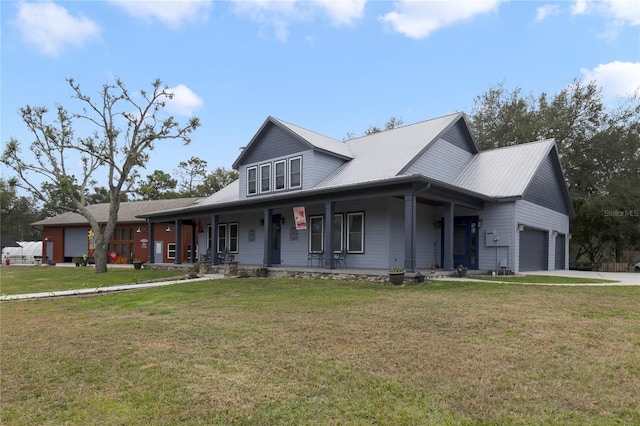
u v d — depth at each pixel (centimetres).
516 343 501
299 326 619
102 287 1331
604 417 313
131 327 660
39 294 1195
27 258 3556
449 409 330
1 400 374
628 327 570
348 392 367
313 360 456
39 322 746
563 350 471
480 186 1555
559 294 866
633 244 2516
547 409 327
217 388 384
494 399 346
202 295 1026
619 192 2280
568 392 358
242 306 830
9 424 326
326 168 1630
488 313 668
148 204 2938
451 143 1700
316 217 1606
